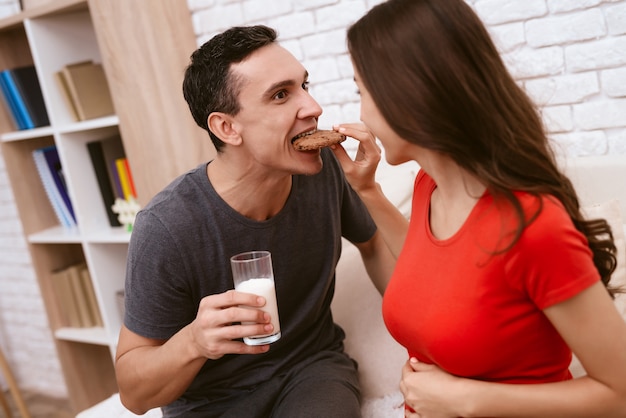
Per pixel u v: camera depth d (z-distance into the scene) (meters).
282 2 2.22
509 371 1.00
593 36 1.74
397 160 1.08
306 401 1.41
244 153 1.37
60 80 2.66
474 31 0.94
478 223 0.97
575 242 0.89
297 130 1.35
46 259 3.03
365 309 1.71
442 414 1.02
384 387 1.63
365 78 0.99
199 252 1.40
